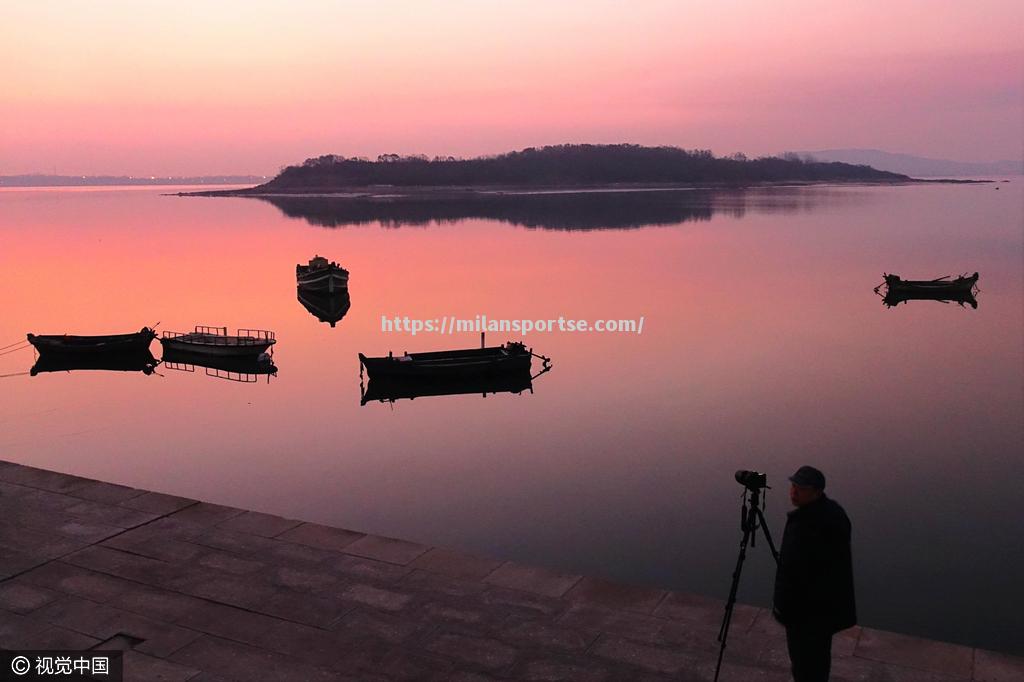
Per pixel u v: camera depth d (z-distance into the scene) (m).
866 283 69.00
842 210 181.00
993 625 14.55
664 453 25.25
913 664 7.00
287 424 29.88
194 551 9.26
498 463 24.59
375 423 29.83
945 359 39.44
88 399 34.19
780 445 25.84
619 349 43.34
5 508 10.43
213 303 62.62
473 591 8.35
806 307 57.12
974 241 105.31
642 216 171.12
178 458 25.70
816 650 5.83
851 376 35.88
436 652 7.32
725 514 20.08
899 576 16.59
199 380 37.78
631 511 20.31
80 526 9.91
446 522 19.73
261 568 8.87
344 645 7.44
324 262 66.44
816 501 5.85
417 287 70.44
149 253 105.75
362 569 8.83
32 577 8.68
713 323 50.94
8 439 28.16
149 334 42.34
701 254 95.75
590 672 7.00
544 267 84.94
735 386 34.19
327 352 44.44
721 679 6.85
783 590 5.86
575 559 17.44
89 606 8.12
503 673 7.00
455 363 35.53
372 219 178.25
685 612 7.90
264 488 22.59
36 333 49.91
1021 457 24.19
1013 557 17.42
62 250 110.44
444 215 189.25
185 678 6.93
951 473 22.92
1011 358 39.41
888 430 27.38
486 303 60.88
